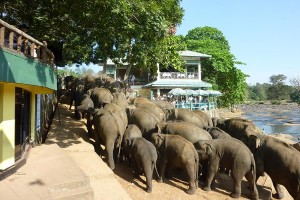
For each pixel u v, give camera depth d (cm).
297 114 6116
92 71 2753
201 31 4831
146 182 929
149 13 1032
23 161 823
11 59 629
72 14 1163
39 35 1388
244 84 4675
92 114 1268
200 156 1036
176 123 1193
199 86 3459
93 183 844
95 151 1146
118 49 1403
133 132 1127
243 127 1361
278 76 12888
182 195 939
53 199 644
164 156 1023
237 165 984
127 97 2031
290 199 1066
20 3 1250
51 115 1812
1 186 662
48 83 883
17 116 852
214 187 1048
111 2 968
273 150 1043
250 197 1003
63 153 955
